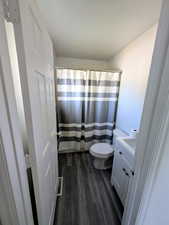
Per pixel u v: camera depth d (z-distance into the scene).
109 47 2.27
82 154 2.68
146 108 0.76
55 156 1.50
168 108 0.61
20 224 0.68
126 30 1.65
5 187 0.59
